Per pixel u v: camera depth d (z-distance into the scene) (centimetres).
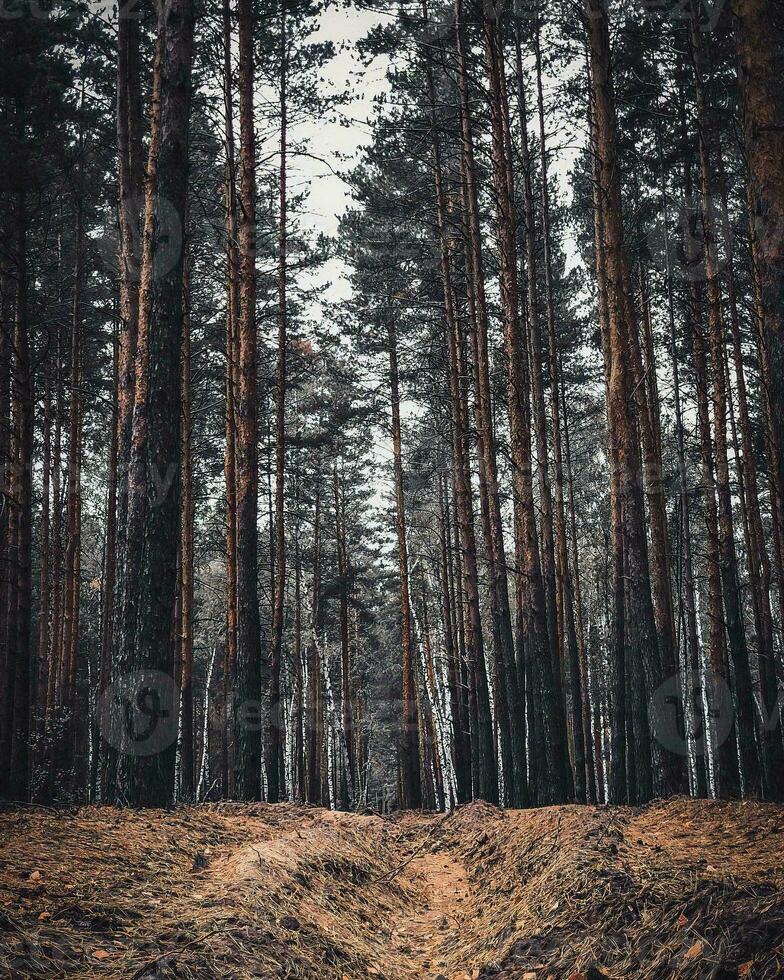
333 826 880
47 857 554
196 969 410
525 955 497
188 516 2097
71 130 2123
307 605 4053
